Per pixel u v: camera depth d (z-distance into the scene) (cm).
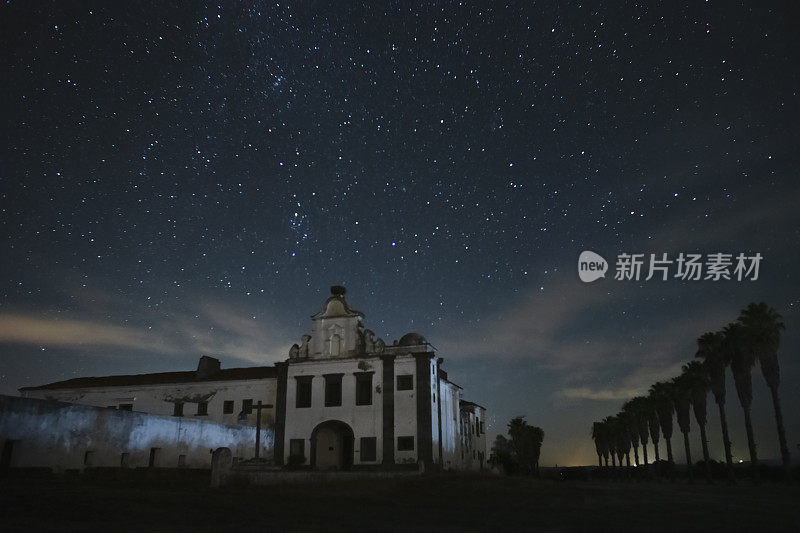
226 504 1525
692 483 5359
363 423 4206
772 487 3947
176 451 3622
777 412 4269
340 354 4466
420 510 1545
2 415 2494
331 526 1154
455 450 4828
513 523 1290
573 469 7775
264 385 4722
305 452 4278
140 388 4997
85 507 1296
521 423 7525
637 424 7406
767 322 4381
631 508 1770
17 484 1944
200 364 5084
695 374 5441
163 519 1162
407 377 4238
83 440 2925
